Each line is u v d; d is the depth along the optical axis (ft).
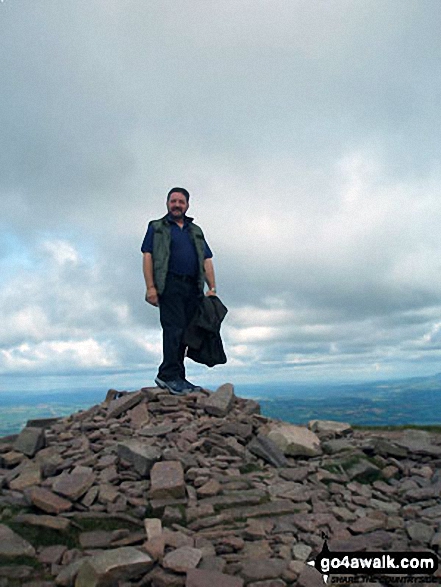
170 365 23.26
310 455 17.97
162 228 23.47
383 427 24.57
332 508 13.32
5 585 9.42
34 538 11.25
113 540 11.23
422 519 12.99
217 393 22.36
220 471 15.24
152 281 23.43
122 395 23.81
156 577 9.29
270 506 13.11
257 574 9.54
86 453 16.66
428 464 18.08
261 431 19.58
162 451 16.11
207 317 23.24
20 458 16.76
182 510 12.58
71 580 9.41
